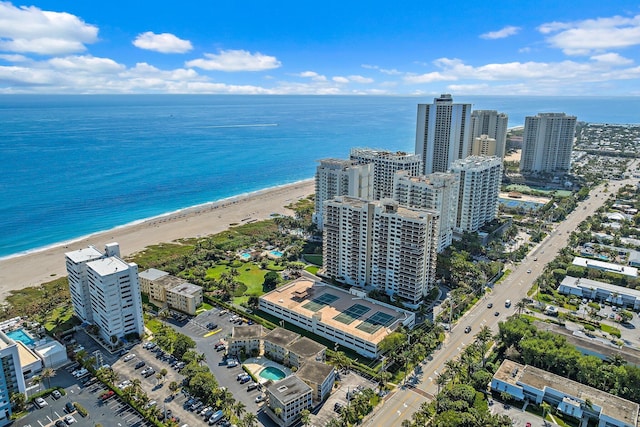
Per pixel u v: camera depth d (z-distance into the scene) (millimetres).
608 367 193500
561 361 198125
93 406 178625
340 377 199000
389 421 172500
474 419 163250
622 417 167000
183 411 175125
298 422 171125
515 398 184625
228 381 195125
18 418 171875
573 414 175125
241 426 160375
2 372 168875
